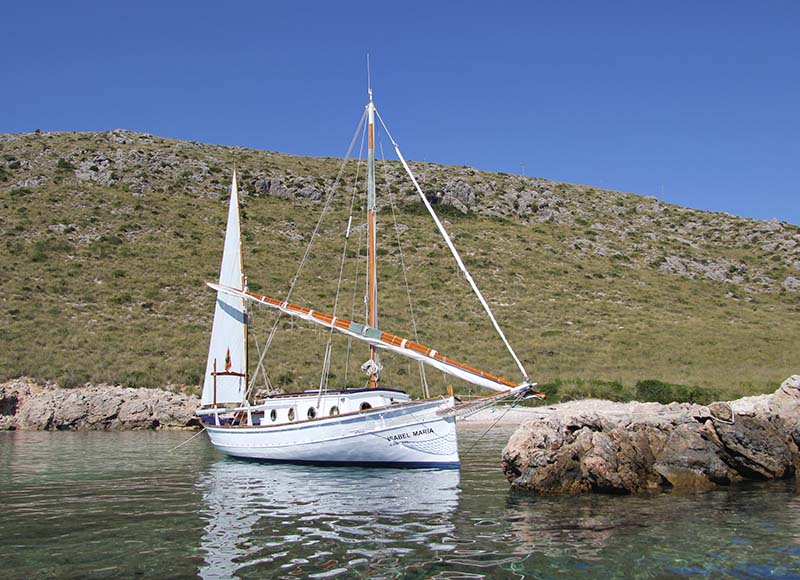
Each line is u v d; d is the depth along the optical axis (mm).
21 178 92312
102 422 34938
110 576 8969
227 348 26672
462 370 19312
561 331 60156
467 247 85438
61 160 101250
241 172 108500
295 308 23688
